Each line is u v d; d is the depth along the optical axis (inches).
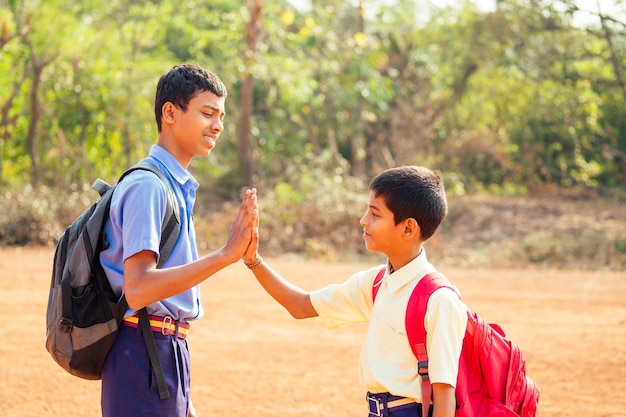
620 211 986.1
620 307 457.1
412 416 126.9
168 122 136.1
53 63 942.4
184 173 136.1
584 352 333.1
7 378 278.8
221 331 371.6
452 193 1173.1
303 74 1059.9
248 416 240.5
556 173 1249.4
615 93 1200.8
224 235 800.3
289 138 1175.0
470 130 1343.5
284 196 842.8
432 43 1258.6
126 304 129.2
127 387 129.3
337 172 920.9
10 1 951.0
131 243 125.0
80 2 1066.1
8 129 938.1
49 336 132.2
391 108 1323.8
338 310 145.2
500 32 1102.4
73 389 267.6
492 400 128.5
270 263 690.2
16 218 746.2
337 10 1211.2
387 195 130.2
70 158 949.2
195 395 263.1
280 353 328.2
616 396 264.1
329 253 738.2
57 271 134.1
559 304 465.1
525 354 328.8
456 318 125.6
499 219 928.9
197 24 1241.4
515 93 1236.5
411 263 130.6
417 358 127.0
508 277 610.5
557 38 1093.1
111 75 954.1
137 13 1097.4
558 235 822.5
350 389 273.3
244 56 1055.6
